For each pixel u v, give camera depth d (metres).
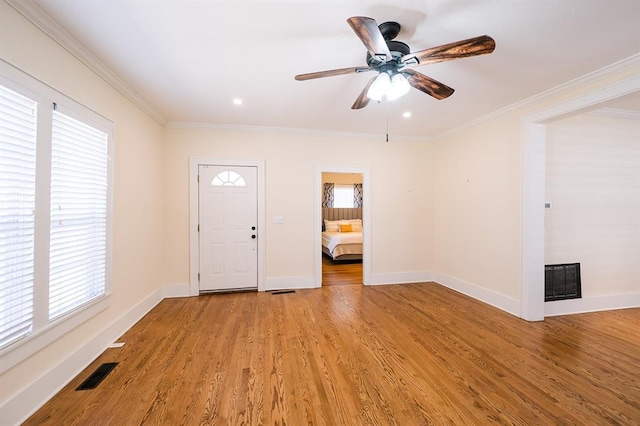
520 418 1.55
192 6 1.59
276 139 4.07
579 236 3.23
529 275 2.93
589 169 3.26
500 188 3.30
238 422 1.51
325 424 1.50
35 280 1.62
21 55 1.53
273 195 4.07
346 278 4.80
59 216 1.82
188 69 2.32
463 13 1.64
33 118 1.62
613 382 1.88
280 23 1.74
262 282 4.04
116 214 2.52
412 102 3.03
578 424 1.51
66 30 1.79
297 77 1.83
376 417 1.56
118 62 2.20
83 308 2.02
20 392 1.51
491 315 3.08
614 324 2.86
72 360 1.91
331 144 4.25
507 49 2.01
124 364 2.08
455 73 2.37
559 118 2.75
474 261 3.72
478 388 1.82
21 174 1.54
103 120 2.30
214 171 3.89
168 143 3.74
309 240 4.20
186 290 3.79
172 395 1.73
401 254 4.52
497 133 3.34
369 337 2.54
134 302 2.86
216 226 3.91
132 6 1.58
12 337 1.47
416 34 1.86
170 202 3.75
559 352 2.28
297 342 2.44
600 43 1.94
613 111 3.27
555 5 1.57
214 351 2.27
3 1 1.42
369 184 4.38
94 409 1.61
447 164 4.27
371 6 1.59
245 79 2.49
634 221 3.40
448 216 4.25
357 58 2.16
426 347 2.36
